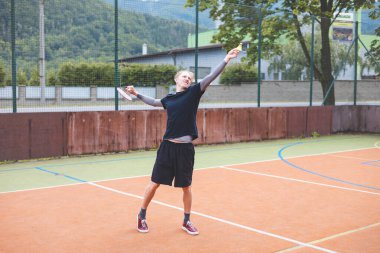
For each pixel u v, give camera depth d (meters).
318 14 19.61
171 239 5.15
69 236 5.22
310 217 6.10
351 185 8.23
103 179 8.67
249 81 20.28
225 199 7.06
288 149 13.54
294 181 8.55
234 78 20.05
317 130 17.38
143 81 13.83
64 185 8.08
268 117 15.75
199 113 13.91
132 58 13.33
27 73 11.16
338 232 5.45
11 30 10.80
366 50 19.81
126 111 12.47
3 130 10.48
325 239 5.18
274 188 7.91
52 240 5.07
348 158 11.77
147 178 8.79
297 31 18.67
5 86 10.76
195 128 5.32
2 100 10.73
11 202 6.79
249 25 16.58
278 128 16.08
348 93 20.64
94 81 12.39
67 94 11.91
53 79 11.65
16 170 9.65
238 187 7.97
